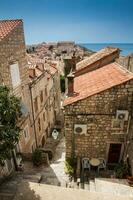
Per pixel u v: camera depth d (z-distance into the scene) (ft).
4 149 21.98
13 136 22.76
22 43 43.34
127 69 41.01
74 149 40.04
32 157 45.06
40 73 61.93
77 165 38.52
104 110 35.58
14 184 30.30
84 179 36.99
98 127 37.42
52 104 83.20
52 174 39.63
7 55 35.81
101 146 39.34
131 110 34.96
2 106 21.17
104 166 39.73
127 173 36.32
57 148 63.41
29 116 49.90
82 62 63.10
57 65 98.73
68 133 38.42
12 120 22.97
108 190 31.83
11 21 41.11
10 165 36.35
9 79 37.11
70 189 26.96
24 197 25.45
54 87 85.97
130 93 33.86
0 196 25.68
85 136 38.52
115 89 33.71
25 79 46.47
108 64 54.54
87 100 34.91
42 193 26.14
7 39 35.50
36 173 39.22
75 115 36.40
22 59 43.88
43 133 67.77
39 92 59.77
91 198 25.49
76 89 41.83
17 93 41.60
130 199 25.68
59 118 95.66
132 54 38.78
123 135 37.93
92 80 43.91
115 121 36.76
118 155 40.34
